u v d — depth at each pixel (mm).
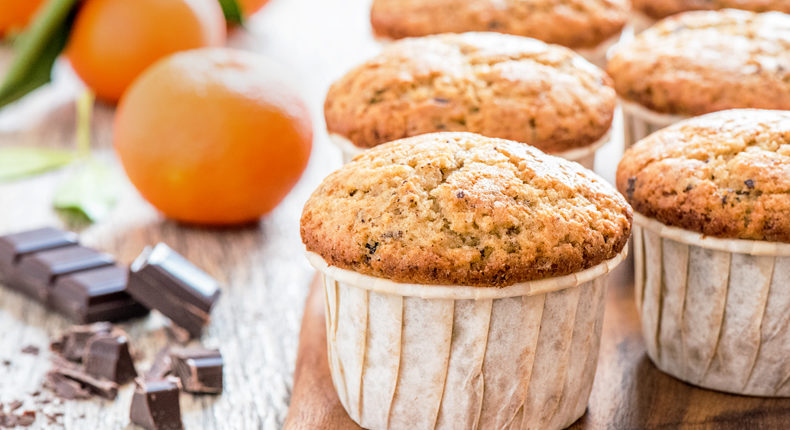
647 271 494
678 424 476
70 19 662
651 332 496
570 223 454
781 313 475
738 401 485
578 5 583
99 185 604
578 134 517
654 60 547
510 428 464
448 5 583
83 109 655
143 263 520
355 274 456
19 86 657
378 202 457
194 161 564
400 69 525
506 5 579
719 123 488
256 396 496
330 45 750
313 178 624
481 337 454
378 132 518
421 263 448
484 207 451
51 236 551
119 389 500
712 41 548
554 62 529
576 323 462
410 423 466
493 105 515
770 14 564
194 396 495
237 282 551
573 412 473
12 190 612
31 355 513
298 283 551
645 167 487
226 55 582
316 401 485
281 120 569
